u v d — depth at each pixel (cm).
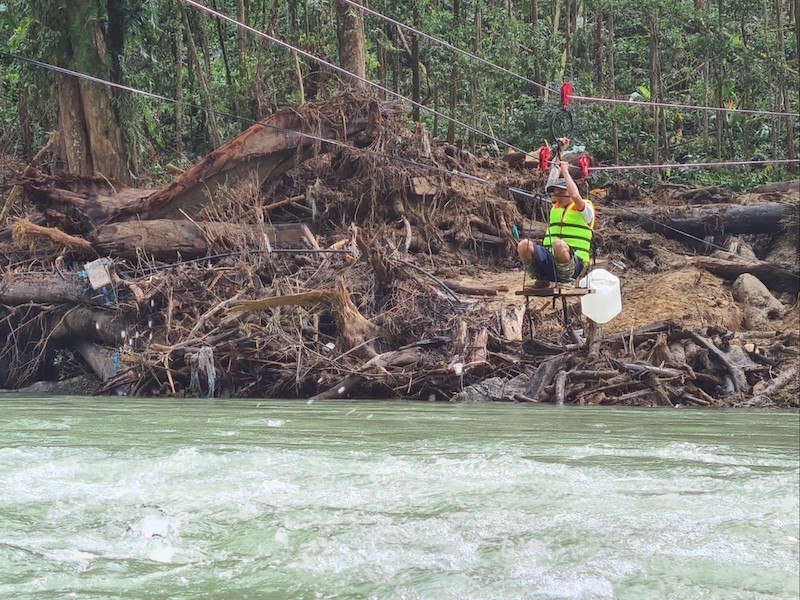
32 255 1939
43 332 1870
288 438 747
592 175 2450
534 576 338
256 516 426
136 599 313
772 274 1908
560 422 946
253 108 2922
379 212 2048
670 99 3616
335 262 1820
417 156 2067
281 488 495
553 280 891
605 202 2398
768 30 3253
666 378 1410
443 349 1553
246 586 327
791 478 533
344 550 371
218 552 371
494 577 338
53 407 1205
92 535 396
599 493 486
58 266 1853
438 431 823
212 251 1880
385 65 3419
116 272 1803
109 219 1950
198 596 316
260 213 1903
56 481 518
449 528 405
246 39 3142
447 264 2011
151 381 1612
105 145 2203
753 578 339
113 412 1087
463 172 2159
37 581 333
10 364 1902
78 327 1822
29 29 2255
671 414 1116
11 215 2300
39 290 1823
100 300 1789
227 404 1291
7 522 418
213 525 411
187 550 373
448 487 500
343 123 2027
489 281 1905
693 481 523
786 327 1720
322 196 2006
